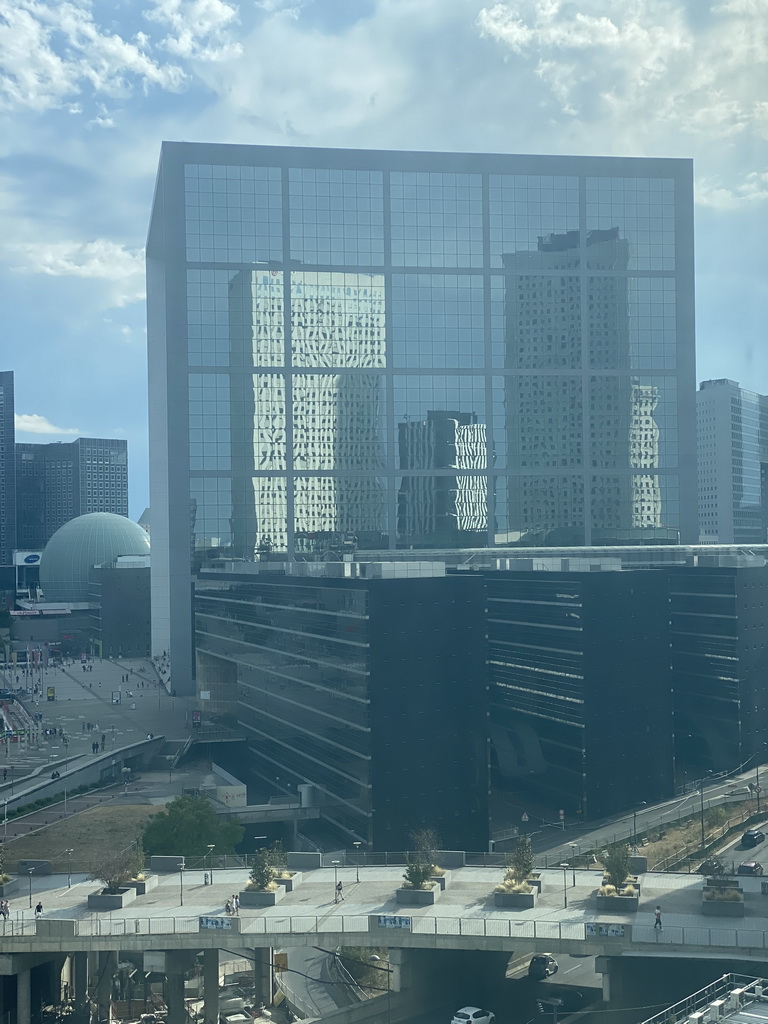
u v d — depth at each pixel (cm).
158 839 14550
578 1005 11000
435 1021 10938
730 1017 7006
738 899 11031
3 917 11650
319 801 17800
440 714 16212
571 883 12144
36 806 18050
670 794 18675
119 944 11169
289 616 19375
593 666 18075
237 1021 11919
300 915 11319
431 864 12150
